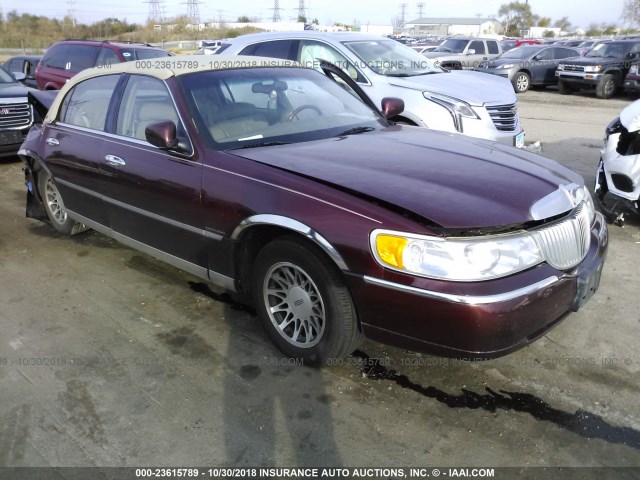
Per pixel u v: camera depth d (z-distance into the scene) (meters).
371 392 2.96
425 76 7.00
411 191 2.79
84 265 4.62
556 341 3.39
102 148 4.09
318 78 4.43
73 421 2.78
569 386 2.97
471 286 2.50
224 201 3.19
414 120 6.45
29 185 5.32
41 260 4.75
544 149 8.96
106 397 2.95
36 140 4.98
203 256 3.49
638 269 4.39
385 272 2.61
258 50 7.71
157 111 3.74
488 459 2.50
